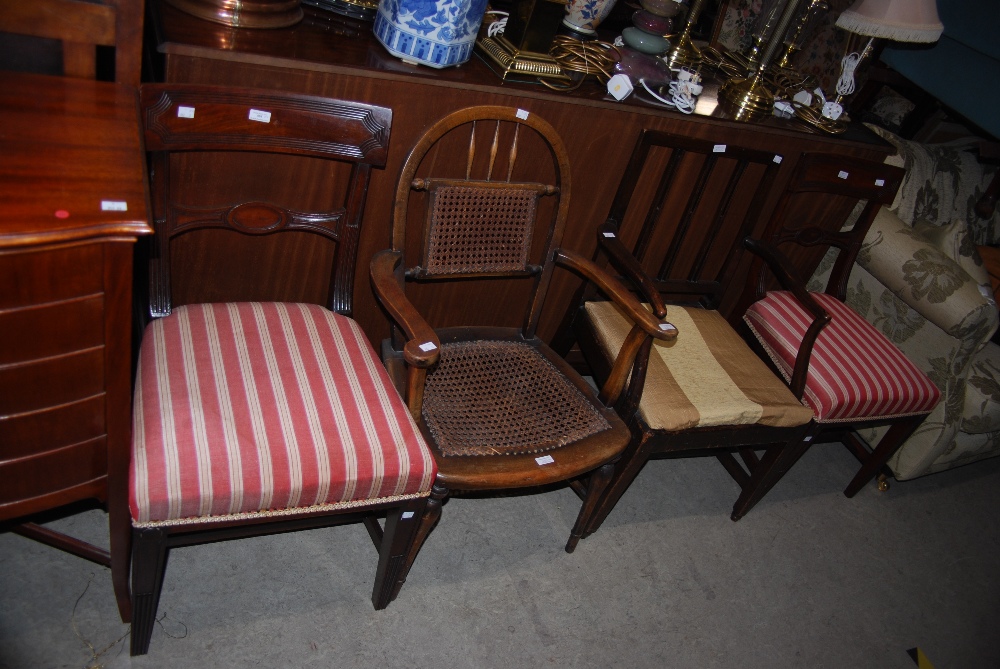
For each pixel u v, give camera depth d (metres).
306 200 1.56
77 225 0.87
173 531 1.15
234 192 1.49
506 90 1.56
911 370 2.03
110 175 0.97
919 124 3.24
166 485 1.08
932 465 2.33
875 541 2.20
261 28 1.41
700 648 1.71
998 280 2.83
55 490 1.12
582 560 1.82
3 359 0.93
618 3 2.18
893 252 2.21
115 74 1.21
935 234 2.40
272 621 1.47
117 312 0.98
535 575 1.74
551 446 1.46
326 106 1.32
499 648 1.57
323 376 1.30
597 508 1.76
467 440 1.41
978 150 3.23
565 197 1.63
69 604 1.38
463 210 1.55
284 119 1.31
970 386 2.27
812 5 1.95
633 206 1.95
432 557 1.70
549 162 1.76
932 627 1.99
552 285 2.04
